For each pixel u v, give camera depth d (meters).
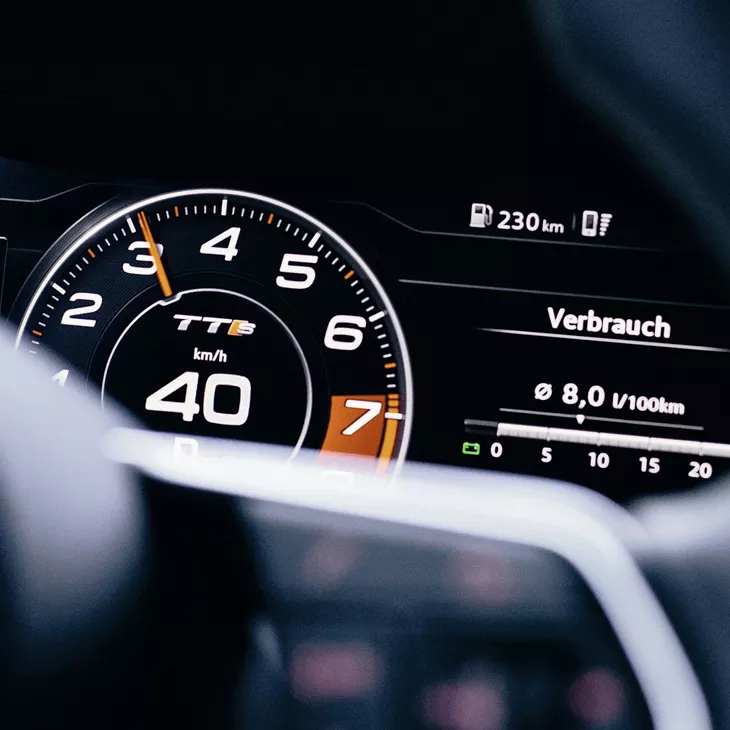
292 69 0.40
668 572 0.38
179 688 0.37
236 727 0.37
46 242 0.40
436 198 0.40
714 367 0.39
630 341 0.40
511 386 0.39
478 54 0.39
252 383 0.39
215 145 0.40
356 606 0.38
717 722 0.37
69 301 0.40
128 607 0.38
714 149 0.37
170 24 0.39
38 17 0.39
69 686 0.37
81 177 0.40
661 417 0.39
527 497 0.39
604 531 0.38
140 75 0.40
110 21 0.39
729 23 0.35
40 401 0.39
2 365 0.39
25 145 0.40
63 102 0.40
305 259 0.40
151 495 0.38
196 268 0.40
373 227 0.40
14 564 0.38
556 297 0.40
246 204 0.40
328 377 0.39
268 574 0.38
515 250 0.40
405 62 0.39
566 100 0.39
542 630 0.38
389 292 0.40
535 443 0.39
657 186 0.40
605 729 0.37
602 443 0.39
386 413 0.39
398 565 0.38
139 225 0.40
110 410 0.39
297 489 0.39
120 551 0.38
